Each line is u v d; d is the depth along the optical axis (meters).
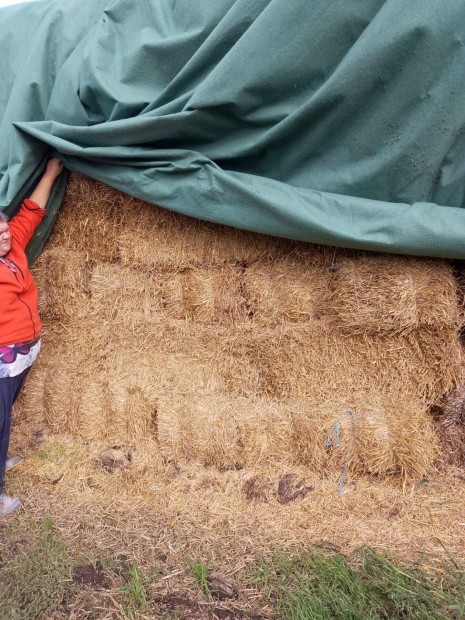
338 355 3.35
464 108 2.71
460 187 2.88
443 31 2.60
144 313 3.69
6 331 3.11
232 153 3.17
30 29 3.74
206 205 3.17
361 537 2.80
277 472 3.28
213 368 3.61
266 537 2.86
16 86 3.51
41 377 3.93
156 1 3.41
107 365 3.78
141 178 3.30
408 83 2.73
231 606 2.41
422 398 3.24
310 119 2.96
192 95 3.07
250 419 3.36
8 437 3.18
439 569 2.53
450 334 3.10
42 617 2.36
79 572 2.65
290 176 3.18
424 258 3.01
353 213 2.91
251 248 3.42
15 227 3.38
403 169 2.88
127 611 2.38
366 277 3.07
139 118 3.15
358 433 3.16
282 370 3.43
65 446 3.75
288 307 3.38
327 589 2.40
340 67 2.79
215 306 3.57
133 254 3.63
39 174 3.53
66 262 3.74
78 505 3.21
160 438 3.48
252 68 2.88
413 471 3.08
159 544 2.85
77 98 3.44
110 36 3.41
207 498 3.19
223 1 3.08
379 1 2.72
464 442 3.20
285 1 2.76
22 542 2.88
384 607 2.29
